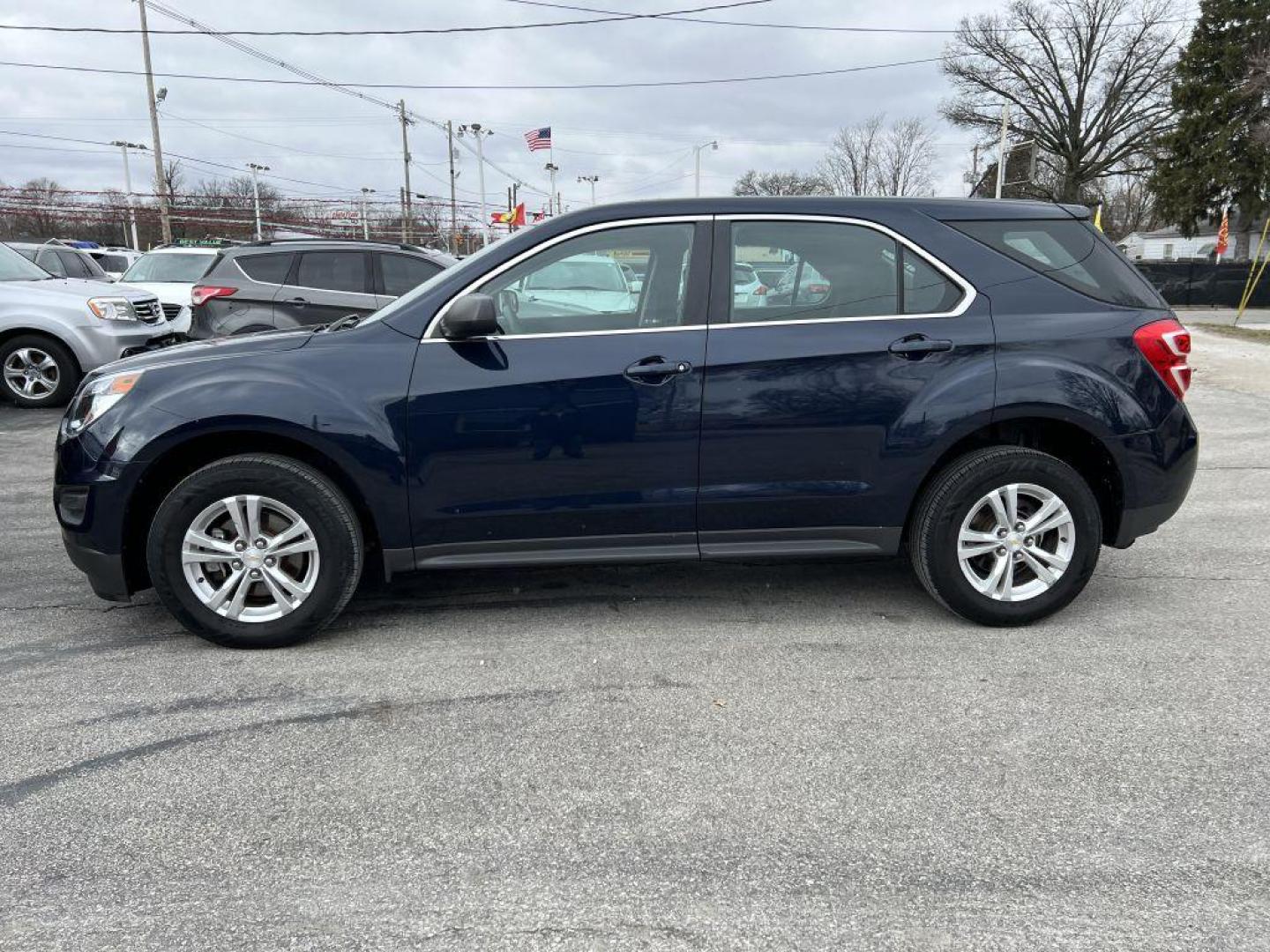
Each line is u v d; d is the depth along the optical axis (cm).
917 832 251
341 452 356
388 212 5647
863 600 427
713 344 364
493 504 367
